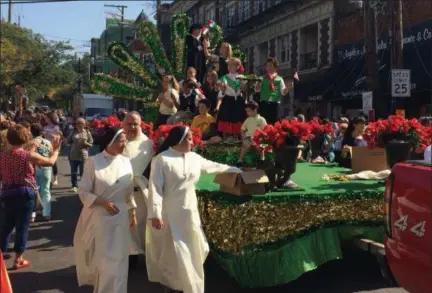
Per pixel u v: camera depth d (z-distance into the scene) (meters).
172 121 8.40
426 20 16.62
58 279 6.04
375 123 6.07
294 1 25.20
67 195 12.19
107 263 4.61
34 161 6.31
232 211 4.81
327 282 5.75
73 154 12.12
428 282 3.13
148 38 11.75
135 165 5.78
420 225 3.18
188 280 4.52
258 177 4.84
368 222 5.27
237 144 7.54
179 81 11.58
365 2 14.98
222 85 8.18
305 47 26.42
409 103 17.11
